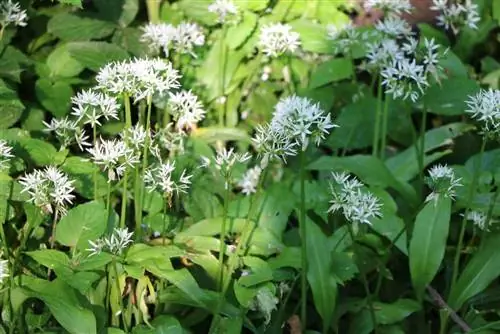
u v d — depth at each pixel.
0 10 0.86
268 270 0.74
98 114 0.80
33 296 0.71
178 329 0.72
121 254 0.73
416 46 0.84
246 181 0.85
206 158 0.79
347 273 0.76
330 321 0.75
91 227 0.73
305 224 0.74
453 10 0.90
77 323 0.69
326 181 0.85
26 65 0.89
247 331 0.76
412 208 0.84
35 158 0.76
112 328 0.72
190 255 0.76
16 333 0.73
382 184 0.83
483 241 0.77
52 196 0.72
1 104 0.83
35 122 0.87
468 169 0.85
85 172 0.77
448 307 0.76
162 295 0.74
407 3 0.88
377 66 0.88
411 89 0.82
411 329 0.79
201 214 0.81
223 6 0.89
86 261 0.71
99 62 0.87
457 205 0.80
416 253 0.77
